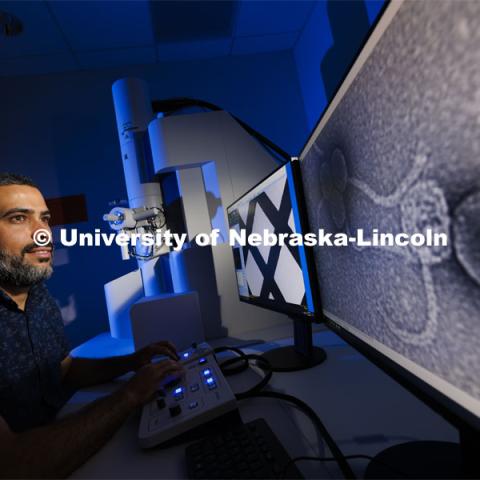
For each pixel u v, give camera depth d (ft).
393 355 1.40
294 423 1.90
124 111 5.48
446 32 0.82
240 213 3.80
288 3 6.45
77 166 7.25
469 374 0.93
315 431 1.80
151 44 6.98
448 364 1.03
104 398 2.06
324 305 2.33
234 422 1.89
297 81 7.82
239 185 4.82
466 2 0.75
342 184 1.70
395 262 1.28
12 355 2.74
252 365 3.01
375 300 1.52
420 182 1.03
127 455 1.84
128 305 5.48
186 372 2.51
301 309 2.60
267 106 7.70
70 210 7.16
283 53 7.85
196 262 4.59
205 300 4.55
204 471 1.49
